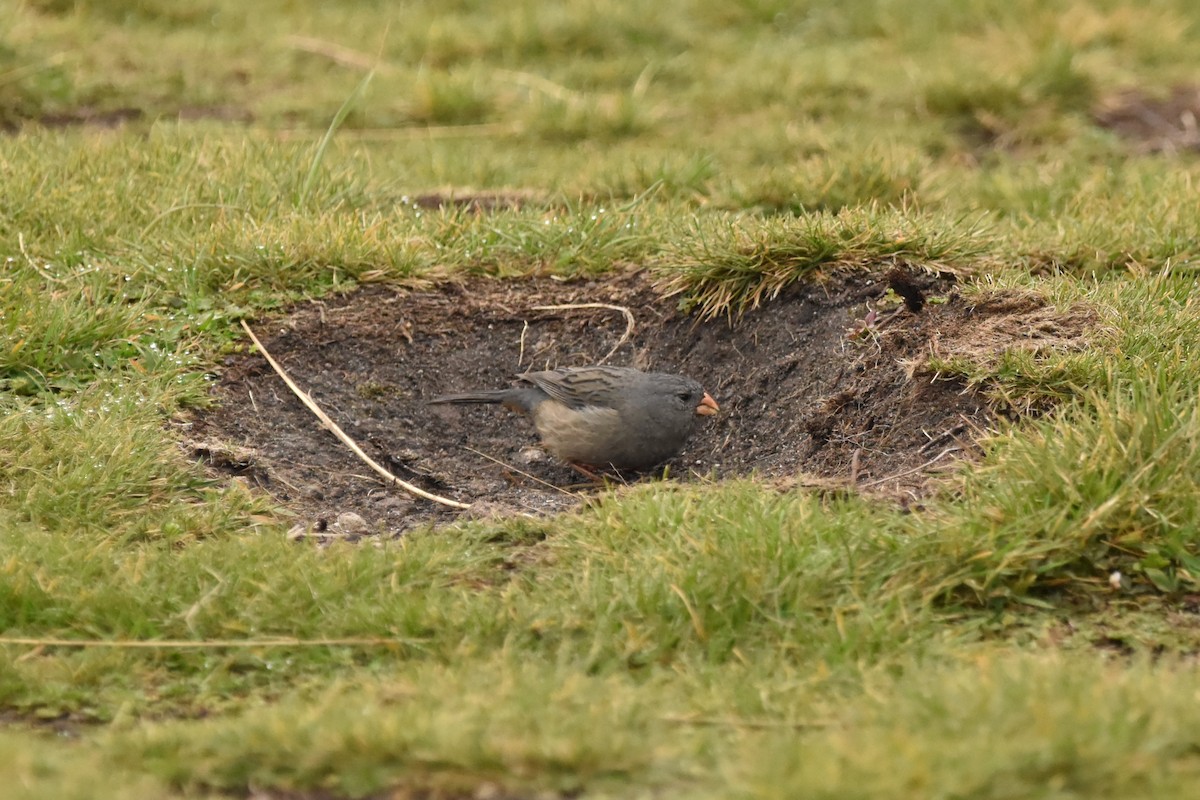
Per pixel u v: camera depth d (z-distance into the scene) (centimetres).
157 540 890
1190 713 629
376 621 779
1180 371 942
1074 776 588
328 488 1009
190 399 1057
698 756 640
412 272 1244
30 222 1263
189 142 1494
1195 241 1226
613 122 1792
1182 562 808
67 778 609
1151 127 1817
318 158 1398
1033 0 2198
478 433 1142
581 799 611
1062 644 763
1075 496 824
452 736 636
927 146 1722
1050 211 1379
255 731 649
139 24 2169
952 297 1098
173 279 1190
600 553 845
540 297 1241
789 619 775
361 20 2225
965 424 964
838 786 577
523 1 2267
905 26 2202
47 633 780
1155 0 2255
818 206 1419
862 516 851
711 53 2122
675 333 1200
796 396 1094
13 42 1878
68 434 968
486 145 1758
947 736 620
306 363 1148
